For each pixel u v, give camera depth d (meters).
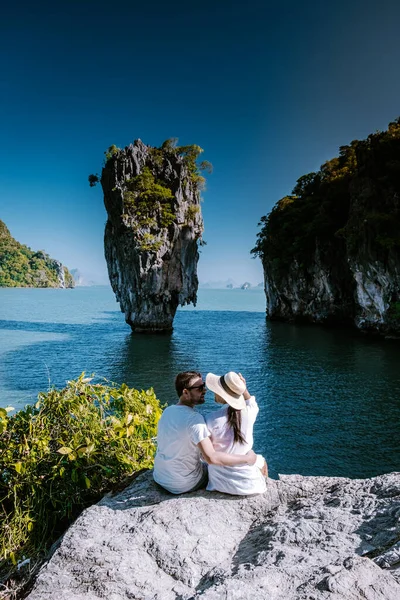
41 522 3.87
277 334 66.12
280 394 29.86
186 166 75.06
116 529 3.34
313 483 4.10
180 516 3.42
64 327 78.75
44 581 2.84
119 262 72.94
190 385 3.88
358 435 21.81
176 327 79.31
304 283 82.25
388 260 56.72
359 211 62.09
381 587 2.22
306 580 2.41
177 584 2.80
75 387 4.92
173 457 3.81
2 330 72.25
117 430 4.52
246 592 2.30
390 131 60.78
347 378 34.78
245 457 3.82
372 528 2.97
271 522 3.39
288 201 89.88
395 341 55.59
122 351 50.59
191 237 74.31
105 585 2.76
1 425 4.23
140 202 69.50
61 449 4.09
